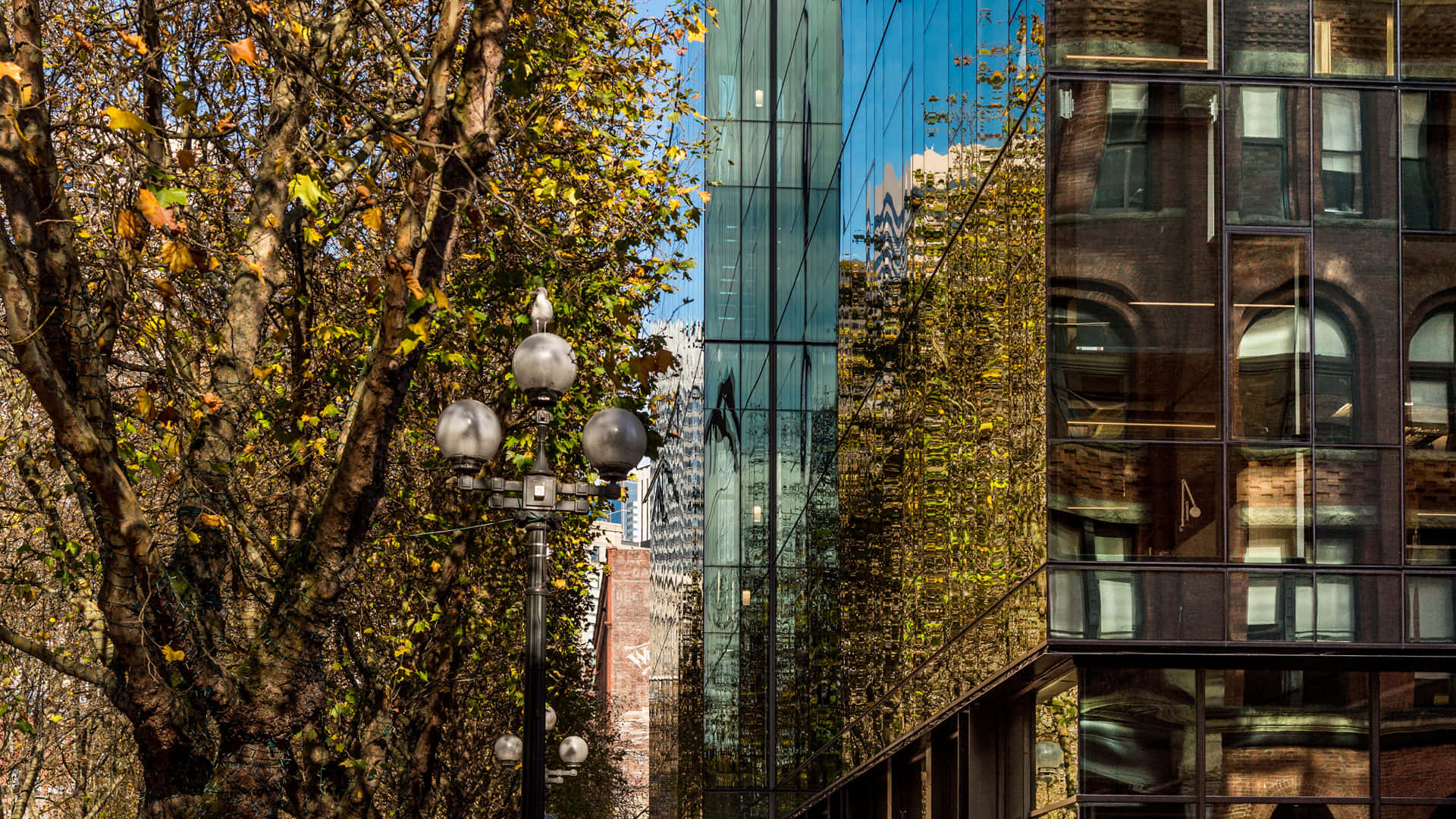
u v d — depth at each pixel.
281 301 16.73
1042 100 16.45
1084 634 15.63
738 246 45.97
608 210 17.52
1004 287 17.67
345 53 15.30
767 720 40.19
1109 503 15.84
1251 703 16.00
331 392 17.41
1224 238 16.30
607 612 124.06
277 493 16.25
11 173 8.92
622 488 12.11
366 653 19.25
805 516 36.09
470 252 16.88
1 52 8.84
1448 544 16.08
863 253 28.33
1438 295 16.41
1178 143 16.38
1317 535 15.97
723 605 42.72
